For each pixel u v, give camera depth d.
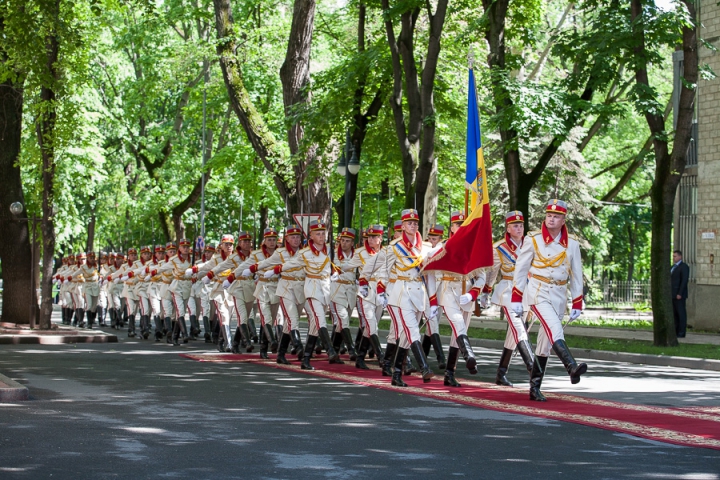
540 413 10.04
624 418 9.75
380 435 8.66
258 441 8.30
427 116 22.61
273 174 29.58
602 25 19.72
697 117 25.84
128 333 24.36
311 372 14.50
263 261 16.08
